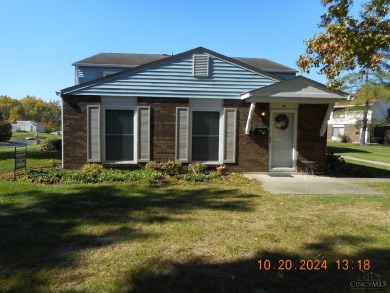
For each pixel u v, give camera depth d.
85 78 19.39
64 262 3.89
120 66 19.30
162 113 11.02
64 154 10.73
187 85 11.06
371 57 7.57
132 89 10.87
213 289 3.32
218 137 11.33
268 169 11.41
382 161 17.06
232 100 11.25
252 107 10.64
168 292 3.25
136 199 7.06
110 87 10.77
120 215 5.82
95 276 3.55
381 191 8.34
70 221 5.43
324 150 11.50
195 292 3.27
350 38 7.34
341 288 3.40
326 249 4.41
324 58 7.99
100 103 10.76
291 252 4.29
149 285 3.37
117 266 3.80
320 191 8.26
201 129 11.25
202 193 7.80
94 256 4.07
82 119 10.73
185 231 5.02
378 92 28.50
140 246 4.41
